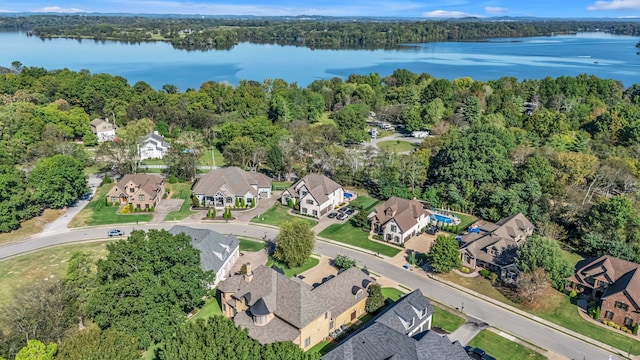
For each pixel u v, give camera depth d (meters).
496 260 71.62
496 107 178.00
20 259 75.56
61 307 51.91
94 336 43.44
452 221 92.44
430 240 85.12
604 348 55.38
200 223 91.38
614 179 96.25
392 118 186.12
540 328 59.19
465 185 96.88
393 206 87.44
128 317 49.69
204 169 125.06
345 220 93.44
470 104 159.75
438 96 191.62
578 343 56.31
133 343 44.31
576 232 85.19
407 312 54.88
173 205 99.88
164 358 41.09
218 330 42.44
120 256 53.16
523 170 97.56
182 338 42.09
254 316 52.91
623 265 65.12
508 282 69.44
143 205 96.38
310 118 179.88
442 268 70.38
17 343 47.91
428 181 109.81
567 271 66.94
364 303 61.69
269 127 134.88
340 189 101.50
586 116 155.88
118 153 116.50
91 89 178.25
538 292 62.66
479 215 95.81
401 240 82.62
